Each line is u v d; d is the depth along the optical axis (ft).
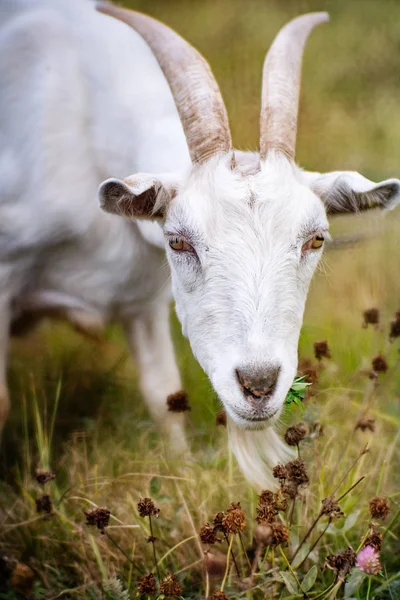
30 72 15.38
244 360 11.14
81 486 14.20
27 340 20.16
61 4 16.28
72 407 17.95
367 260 21.79
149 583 11.13
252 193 11.63
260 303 11.30
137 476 14.90
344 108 29.60
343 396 15.84
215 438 15.98
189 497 14.01
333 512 11.50
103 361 19.57
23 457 15.71
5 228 15.16
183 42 13.14
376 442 15.01
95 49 15.74
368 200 12.82
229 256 11.50
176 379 17.12
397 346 18.52
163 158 14.30
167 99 15.55
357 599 11.05
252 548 12.35
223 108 12.42
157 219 12.73
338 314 20.66
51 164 14.90
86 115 15.48
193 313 12.17
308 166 26.27
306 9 34.12
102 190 12.12
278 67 12.91
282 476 11.60
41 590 12.61
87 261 15.79
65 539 13.71
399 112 29.12
